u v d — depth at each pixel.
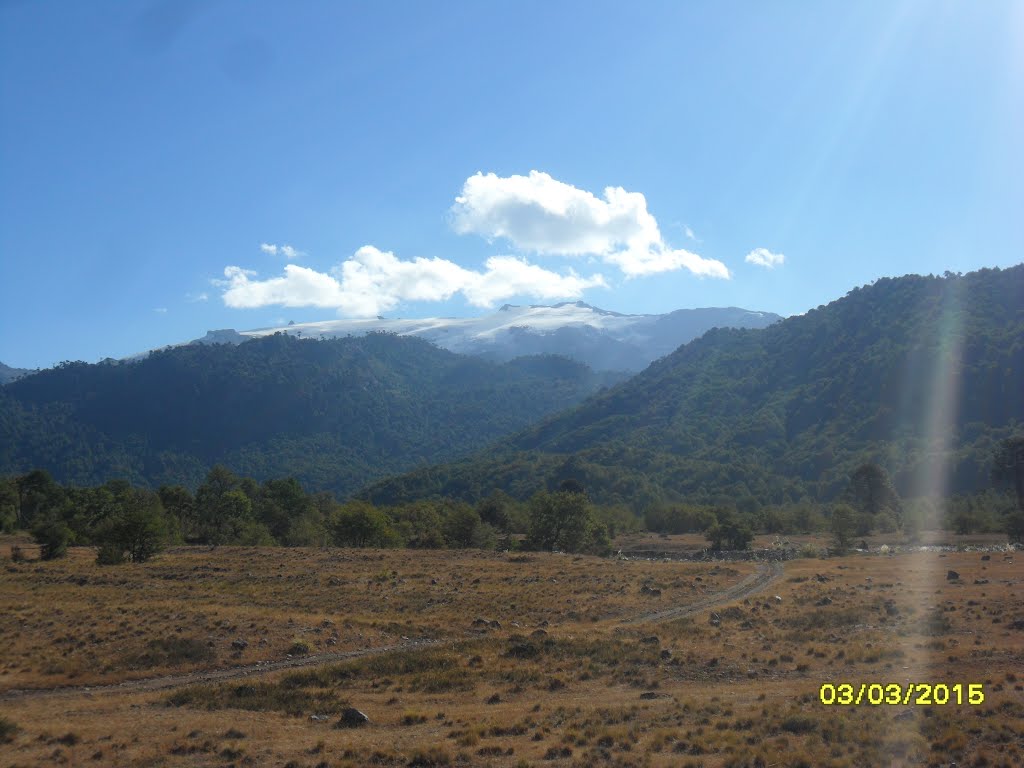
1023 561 55.81
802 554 80.19
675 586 50.38
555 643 31.50
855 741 17.08
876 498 111.81
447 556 72.88
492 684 25.42
